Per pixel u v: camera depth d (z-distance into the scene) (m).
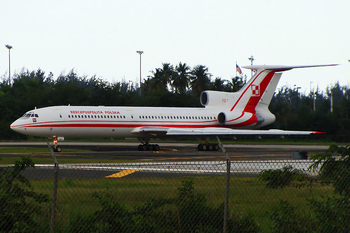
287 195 54.84
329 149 51.81
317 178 53.31
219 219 43.50
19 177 43.34
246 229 43.34
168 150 176.88
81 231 40.69
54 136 160.88
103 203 42.12
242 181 63.12
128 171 70.00
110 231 40.94
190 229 42.78
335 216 46.06
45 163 102.06
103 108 172.25
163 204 43.66
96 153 148.75
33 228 40.34
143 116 179.50
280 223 44.00
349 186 49.25
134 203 47.69
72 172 75.31
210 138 182.38
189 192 44.38
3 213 40.94
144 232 41.16
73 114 162.50
